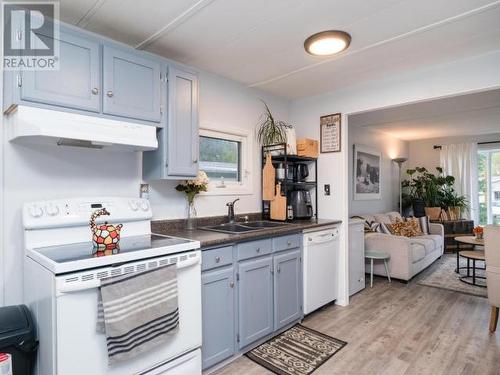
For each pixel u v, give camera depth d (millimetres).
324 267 2977
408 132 5965
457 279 4141
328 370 2018
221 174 2934
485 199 6254
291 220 3111
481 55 2375
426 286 3834
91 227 1673
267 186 3086
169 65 2080
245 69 2674
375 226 4602
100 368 1355
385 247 4082
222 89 2861
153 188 2332
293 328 2629
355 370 2014
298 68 2650
